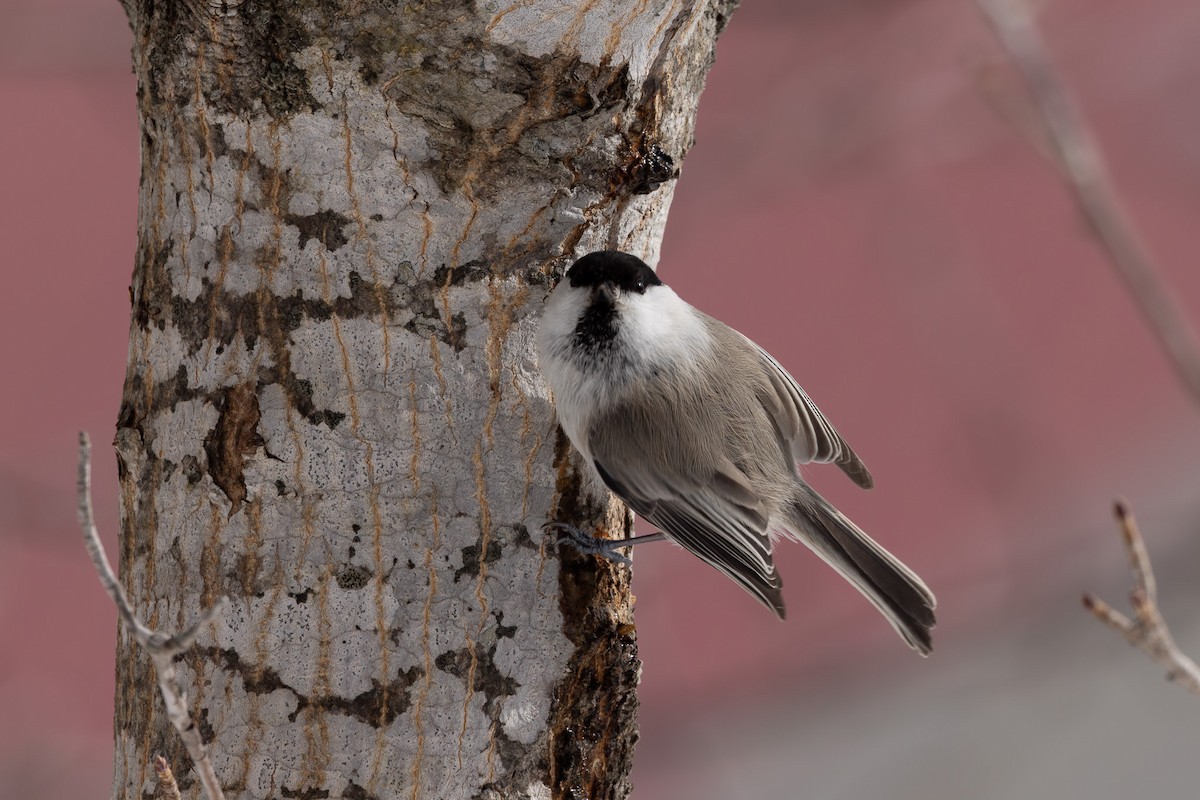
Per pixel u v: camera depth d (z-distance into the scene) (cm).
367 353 538
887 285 1152
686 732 1127
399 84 514
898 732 1148
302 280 534
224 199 534
